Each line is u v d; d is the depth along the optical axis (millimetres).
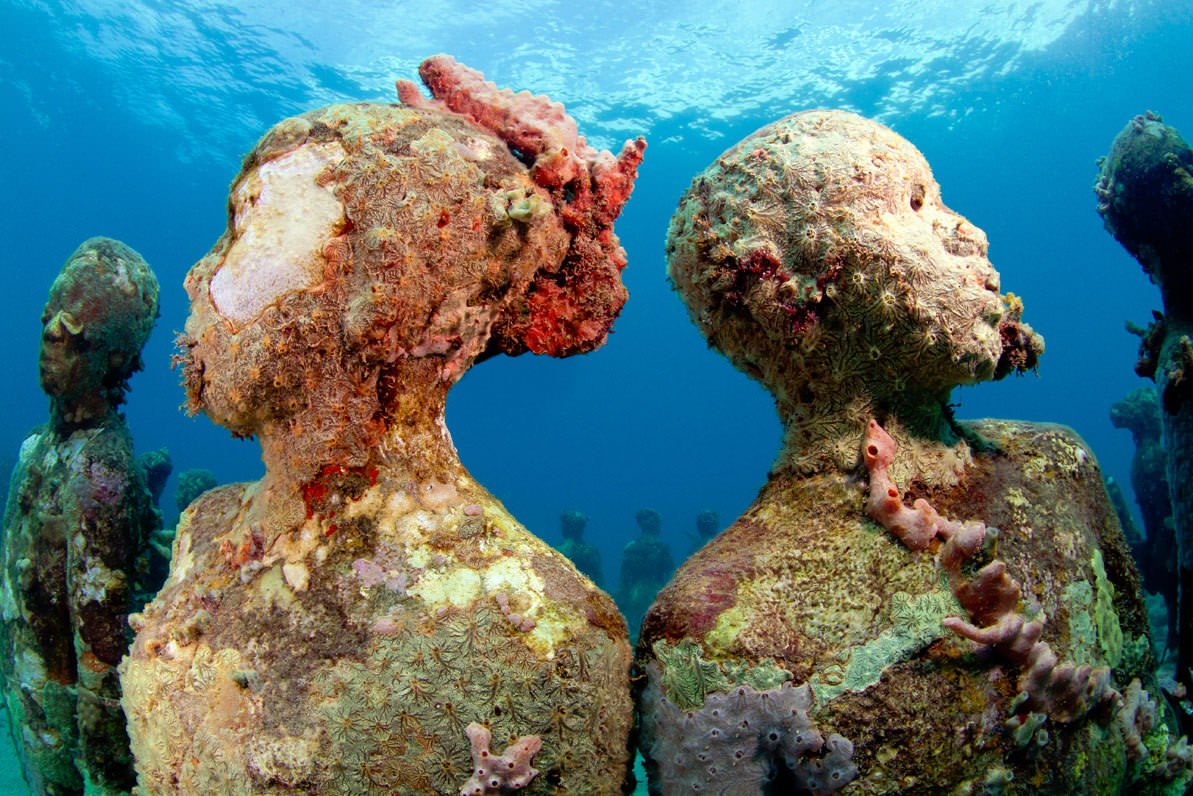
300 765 1380
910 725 1478
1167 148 2939
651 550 12289
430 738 1379
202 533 1798
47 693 2652
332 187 1573
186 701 1538
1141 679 1923
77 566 2541
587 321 2051
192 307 1685
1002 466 1791
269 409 1570
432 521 1578
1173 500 2752
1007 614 1534
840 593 1558
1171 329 2982
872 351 1608
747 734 1457
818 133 1679
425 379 1668
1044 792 1606
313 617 1483
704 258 1731
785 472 1789
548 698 1409
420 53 22594
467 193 1612
